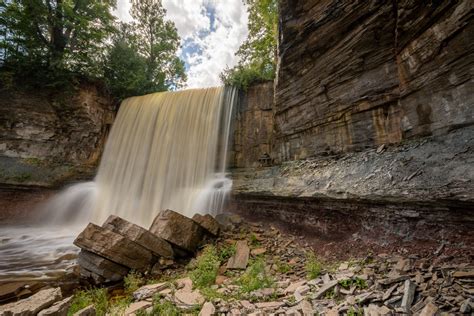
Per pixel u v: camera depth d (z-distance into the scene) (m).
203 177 15.24
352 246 6.56
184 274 6.64
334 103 9.63
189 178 15.52
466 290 3.31
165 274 6.88
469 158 4.83
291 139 12.20
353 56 8.66
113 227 7.20
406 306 3.25
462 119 5.53
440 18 5.96
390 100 7.69
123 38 22.41
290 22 10.10
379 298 3.56
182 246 7.77
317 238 8.03
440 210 4.98
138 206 15.13
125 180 16.88
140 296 5.07
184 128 16.67
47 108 16.06
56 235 11.97
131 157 17.44
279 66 11.67
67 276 6.79
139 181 16.50
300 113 11.41
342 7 8.27
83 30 17.92
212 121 16.02
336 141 9.59
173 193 14.85
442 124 6.00
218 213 12.11
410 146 6.63
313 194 8.01
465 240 4.60
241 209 11.98
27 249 9.70
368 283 4.16
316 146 10.55
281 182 10.26
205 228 8.76
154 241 7.30
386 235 6.11
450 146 5.48
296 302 3.96
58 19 16.41
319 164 9.52
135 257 6.86
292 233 8.97
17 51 15.27
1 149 14.38
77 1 17.64
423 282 3.82
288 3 9.84
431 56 6.28
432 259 4.60
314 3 9.16
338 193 7.20
